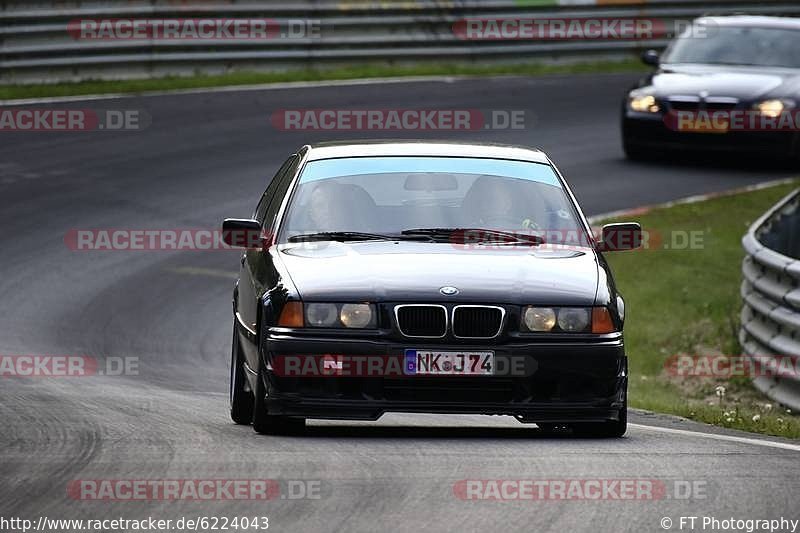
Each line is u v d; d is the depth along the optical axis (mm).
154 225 57562
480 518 18891
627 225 28953
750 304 42375
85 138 70125
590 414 25812
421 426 29531
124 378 37781
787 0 104500
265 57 86438
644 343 47594
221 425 28156
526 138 74938
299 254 27547
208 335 45312
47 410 29125
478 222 28484
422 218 28469
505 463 22797
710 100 68500
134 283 50844
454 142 31422
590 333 25906
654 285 52781
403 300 25703
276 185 32469
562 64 98062
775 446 25797
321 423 29766
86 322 45844
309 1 87938
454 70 92812
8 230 56000
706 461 23438
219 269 53344
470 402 25672
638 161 71688
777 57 71625
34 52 78688
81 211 58812
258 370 26406
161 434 25766
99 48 80750
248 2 85750
